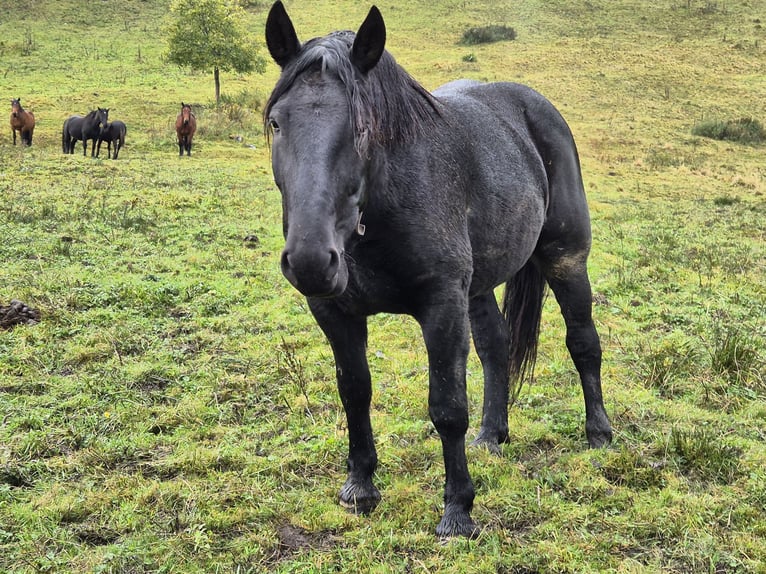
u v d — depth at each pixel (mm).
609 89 31953
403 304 3148
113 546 3145
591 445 4254
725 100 30844
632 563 3062
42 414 4430
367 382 3432
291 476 3789
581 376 4344
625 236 11180
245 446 4129
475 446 4160
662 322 6805
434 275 3020
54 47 34812
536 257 4305
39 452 3994
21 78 29719
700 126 27000
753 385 5215
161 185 13469
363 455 3568
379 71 2867
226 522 3359
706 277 8633
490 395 4277
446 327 3076
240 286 7301
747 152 24844
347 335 3332
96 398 4715
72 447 4105
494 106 3973
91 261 7883
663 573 3021
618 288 7879
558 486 3758
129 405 4617
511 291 4488
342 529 3363
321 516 3420
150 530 3301
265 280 7590
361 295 3098
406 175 2961
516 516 3463
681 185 18953
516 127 3992
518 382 5191
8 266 7484
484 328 4309
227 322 6258
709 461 3947
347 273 2779
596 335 4324
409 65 33812
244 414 4570
